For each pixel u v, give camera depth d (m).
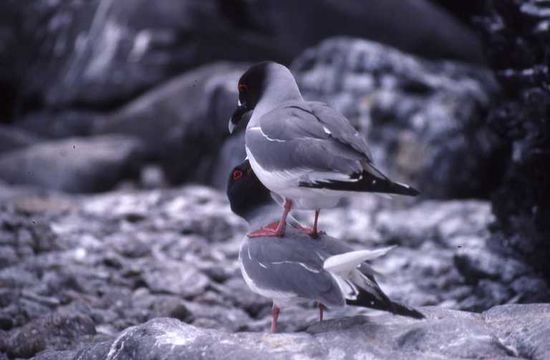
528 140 10.14
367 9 21.88
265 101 7.38
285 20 21.86
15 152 20.39
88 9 23.30
